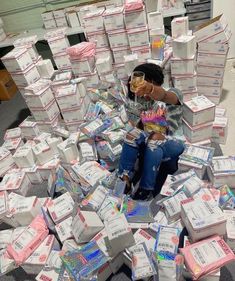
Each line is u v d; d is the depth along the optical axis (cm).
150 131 181
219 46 241
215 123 215
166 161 202
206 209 146
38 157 225
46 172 229
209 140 209
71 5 405
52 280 147
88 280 140
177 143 195
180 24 239
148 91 156
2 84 379
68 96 230
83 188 193
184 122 208
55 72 274
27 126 254
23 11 414
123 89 251
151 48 253
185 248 139
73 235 163
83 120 244
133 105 181
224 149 223
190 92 242
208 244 138
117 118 232
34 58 271
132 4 233
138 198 191
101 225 157
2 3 410
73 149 217
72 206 180
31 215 182
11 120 342
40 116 249
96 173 199
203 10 334
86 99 261
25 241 166
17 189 211
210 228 139
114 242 145
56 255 160
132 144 182
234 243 146
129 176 192
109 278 156
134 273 138
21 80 251
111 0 350
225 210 158
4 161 233
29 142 250
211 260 132
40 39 379
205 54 248
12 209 186
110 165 219
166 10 338
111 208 165
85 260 146
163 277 133
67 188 201
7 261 162
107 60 258
